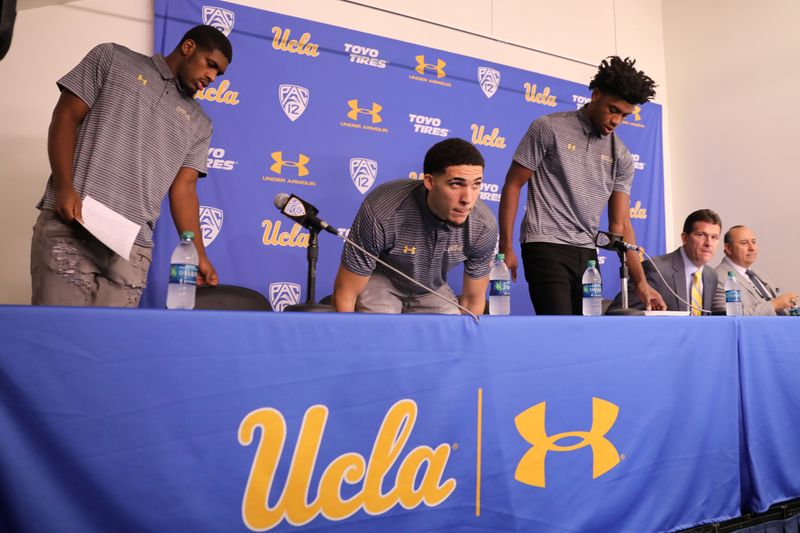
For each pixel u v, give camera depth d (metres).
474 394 1.13
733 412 1.50
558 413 1.23
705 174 4.11
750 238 2.99
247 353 0.94
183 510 0.88
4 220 2.59
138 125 1.78
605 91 2.14
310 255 1.45
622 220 2.37
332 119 3.18
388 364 1.05
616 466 1.30
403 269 1.85
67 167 1.62
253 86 3.00
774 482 1.56
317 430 0.99
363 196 3.23
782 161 3.70
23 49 2.65
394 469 1.05
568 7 4.04
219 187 2.90
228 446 0.92
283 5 3.12
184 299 1.36
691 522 1.41
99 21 2.78
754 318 1.57
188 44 1.88
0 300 2.56
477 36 3.67
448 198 1.57
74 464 0.83
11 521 0.80
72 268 1.60
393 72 3.37
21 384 0.80
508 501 1.16
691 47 4.26
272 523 0.95
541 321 1.23
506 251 2.18
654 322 1.39
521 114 3.75
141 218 1.78
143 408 0.87
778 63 3.77
